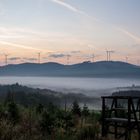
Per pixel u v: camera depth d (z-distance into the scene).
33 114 15.02
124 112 15.20
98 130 12.35
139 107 12.74
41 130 12.04
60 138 11.04
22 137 10.47
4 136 10.17
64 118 14.02
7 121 12.07
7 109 14.35
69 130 12.09
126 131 11.88
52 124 12.42
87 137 11.36
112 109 13.46
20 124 12.59
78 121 15.12
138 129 12.09
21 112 14.91
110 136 12.70
